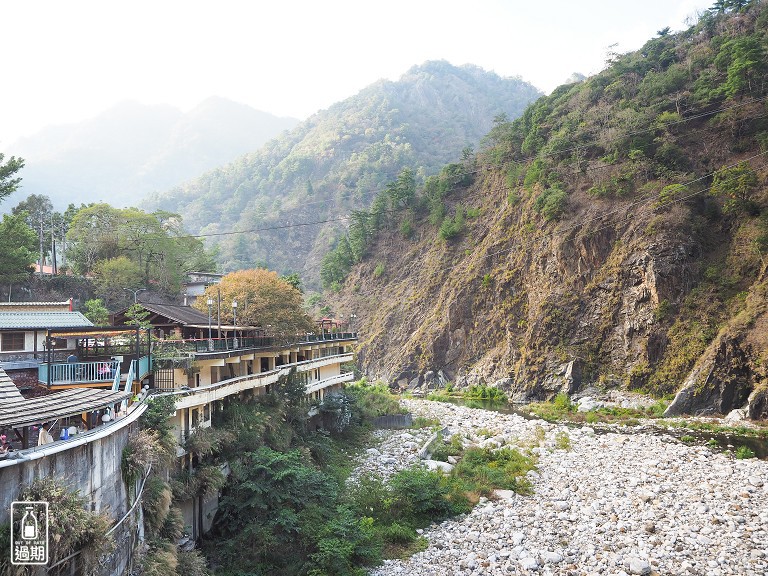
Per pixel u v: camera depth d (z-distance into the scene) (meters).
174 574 22.28
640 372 83.62
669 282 85.62
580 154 108.88
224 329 43.50
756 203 86.50
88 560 15.41
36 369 30.47
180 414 30.86
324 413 57.38
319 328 69.00
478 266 114.12
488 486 42.97
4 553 12.91
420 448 53.31
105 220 81.50
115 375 25.52
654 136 101.25
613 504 38.69
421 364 111.94
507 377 97.31
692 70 110.88
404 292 130.88
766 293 76.62
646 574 29.19
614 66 129.50
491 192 129.38
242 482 33.38
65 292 70.12
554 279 100.00
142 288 74.00
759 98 96.00
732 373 71.81
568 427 65.38
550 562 30.97
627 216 94.88
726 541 32.34
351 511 34.97
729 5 128.00
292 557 30.77
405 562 31.77
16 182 54.38
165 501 24.11
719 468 46.09
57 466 15.21
